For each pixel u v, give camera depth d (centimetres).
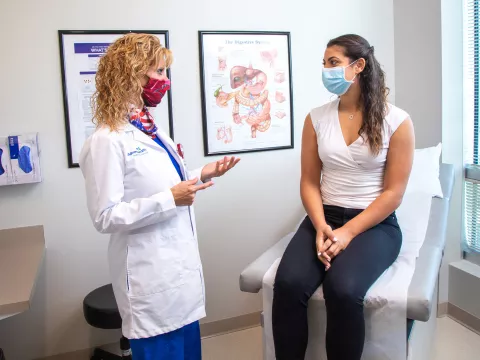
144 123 143
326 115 179
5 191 214
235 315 262
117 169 131
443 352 225
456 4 241
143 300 139
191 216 152
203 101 238
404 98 273
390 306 141
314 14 256
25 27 207
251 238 259
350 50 165
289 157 261
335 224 174
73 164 220
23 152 208
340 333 140
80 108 218
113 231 132
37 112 213
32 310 224
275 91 252
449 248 260
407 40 265
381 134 165
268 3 245
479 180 248
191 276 148
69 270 227
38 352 228
